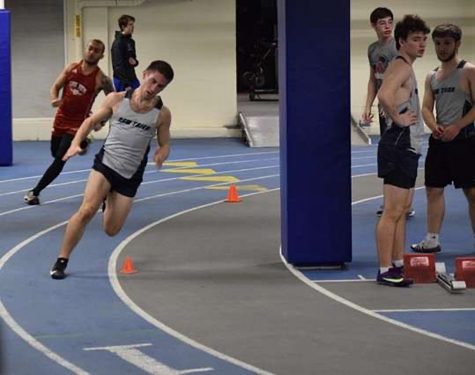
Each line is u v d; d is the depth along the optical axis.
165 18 27.31
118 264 11.65
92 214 10.86
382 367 7.63
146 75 10.41
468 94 11.59
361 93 28.19
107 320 9.13
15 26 26.86
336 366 7.66
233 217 14.94
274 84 36.16
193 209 15.66
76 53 26.98
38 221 14.48
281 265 11.59
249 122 27.12
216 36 27.55
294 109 11.00
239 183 18.73
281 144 11.57
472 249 12.41
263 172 20.41
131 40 22.70
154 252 12.35
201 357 7.93
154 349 8.17
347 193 11.20
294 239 11.24
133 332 8.71
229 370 7.57
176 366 7.68
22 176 19.59
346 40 10.91
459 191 17.34
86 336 8.57
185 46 27.48
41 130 27.20
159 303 9.80
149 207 15.84
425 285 10.53
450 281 10.23
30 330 8.77
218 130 27.83
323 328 8.82
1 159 21.27
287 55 10.90
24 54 26.98
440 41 11.56
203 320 9.12
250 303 9.79
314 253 11.26
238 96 35.28
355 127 26.78
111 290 10.36
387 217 10.51
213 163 22.00
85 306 9.67
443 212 12.20
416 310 9.45
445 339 8.42
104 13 26.95
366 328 8.81
